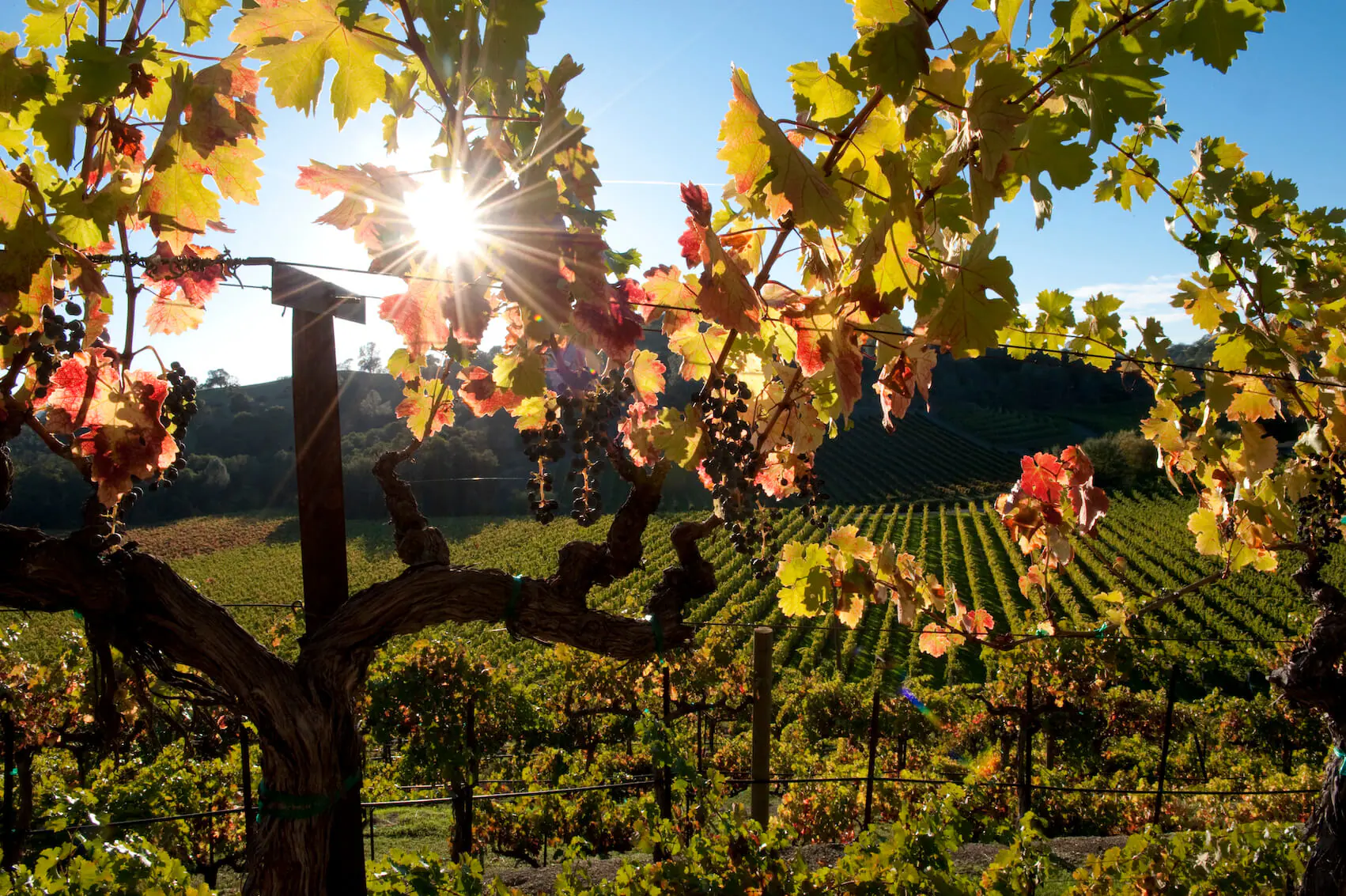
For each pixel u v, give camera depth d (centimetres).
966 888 425
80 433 219
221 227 206
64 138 174
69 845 390
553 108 178
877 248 167
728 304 180
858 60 151
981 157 160
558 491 3145
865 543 317
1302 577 355
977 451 6347
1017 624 2770
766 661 480
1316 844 358
